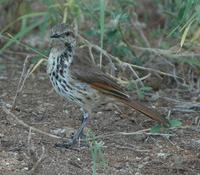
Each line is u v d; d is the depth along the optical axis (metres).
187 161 10.75
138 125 12.27
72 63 11.11
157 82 14.06
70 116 12.53
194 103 13.07
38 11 17.03
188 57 14.12
